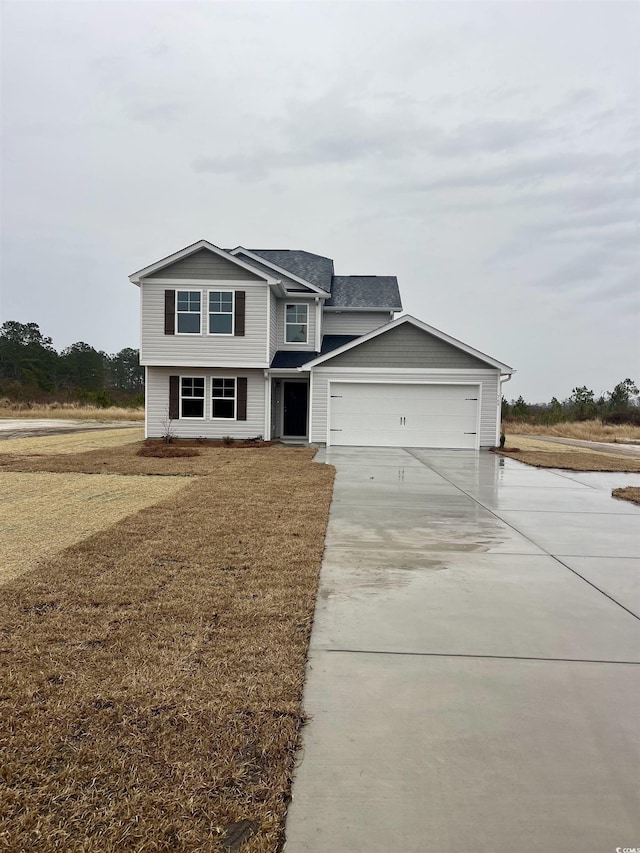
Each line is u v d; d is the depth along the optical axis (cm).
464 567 587
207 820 237
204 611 448
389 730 303
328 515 819
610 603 491
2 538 671
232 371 1991
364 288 2414
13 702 316
